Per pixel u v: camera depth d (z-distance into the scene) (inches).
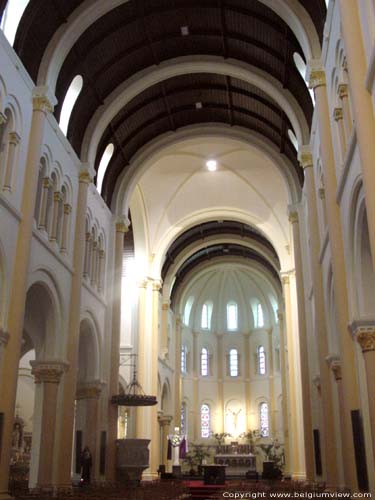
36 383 652.1
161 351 1350.9
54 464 633.0
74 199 743.7
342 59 501.4
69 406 665.6
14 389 508.7
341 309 501.0
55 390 647.1
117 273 898.7
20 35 573.3
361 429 462.6
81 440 789.9
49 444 620.4
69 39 639.1
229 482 1097.4
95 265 844.0
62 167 698.2
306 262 858.1
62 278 685.3
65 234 705.6
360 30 407.2
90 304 796.6
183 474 1406.3
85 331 802.8
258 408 1721.2
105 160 883.4
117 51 747.4
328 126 565.0
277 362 1711.4
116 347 859.4
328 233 541.3
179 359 1518.2
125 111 863.1
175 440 1390.3
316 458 748.6
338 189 518.6
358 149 398.3
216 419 1724.9
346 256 505.4
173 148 981.2
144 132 944.9
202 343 1785.2
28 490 535.8
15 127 556.1
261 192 1174.3
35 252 599.8
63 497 478.0
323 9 572.4
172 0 694.5
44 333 670.5
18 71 561.6
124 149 928.9
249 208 1203.9
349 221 481.4
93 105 783.7
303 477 1014.4
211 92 896.3
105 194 906.1
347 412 483.5
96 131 786.8
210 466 1029.2
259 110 896.3
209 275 1775.3
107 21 690.2
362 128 378.9
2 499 452.8
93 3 637.9
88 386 800.9
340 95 503.2
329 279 630.5
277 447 1574.8
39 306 665.6
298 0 618.5
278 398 1679.4
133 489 612.1
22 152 567.8
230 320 1811.0
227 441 1680.6
